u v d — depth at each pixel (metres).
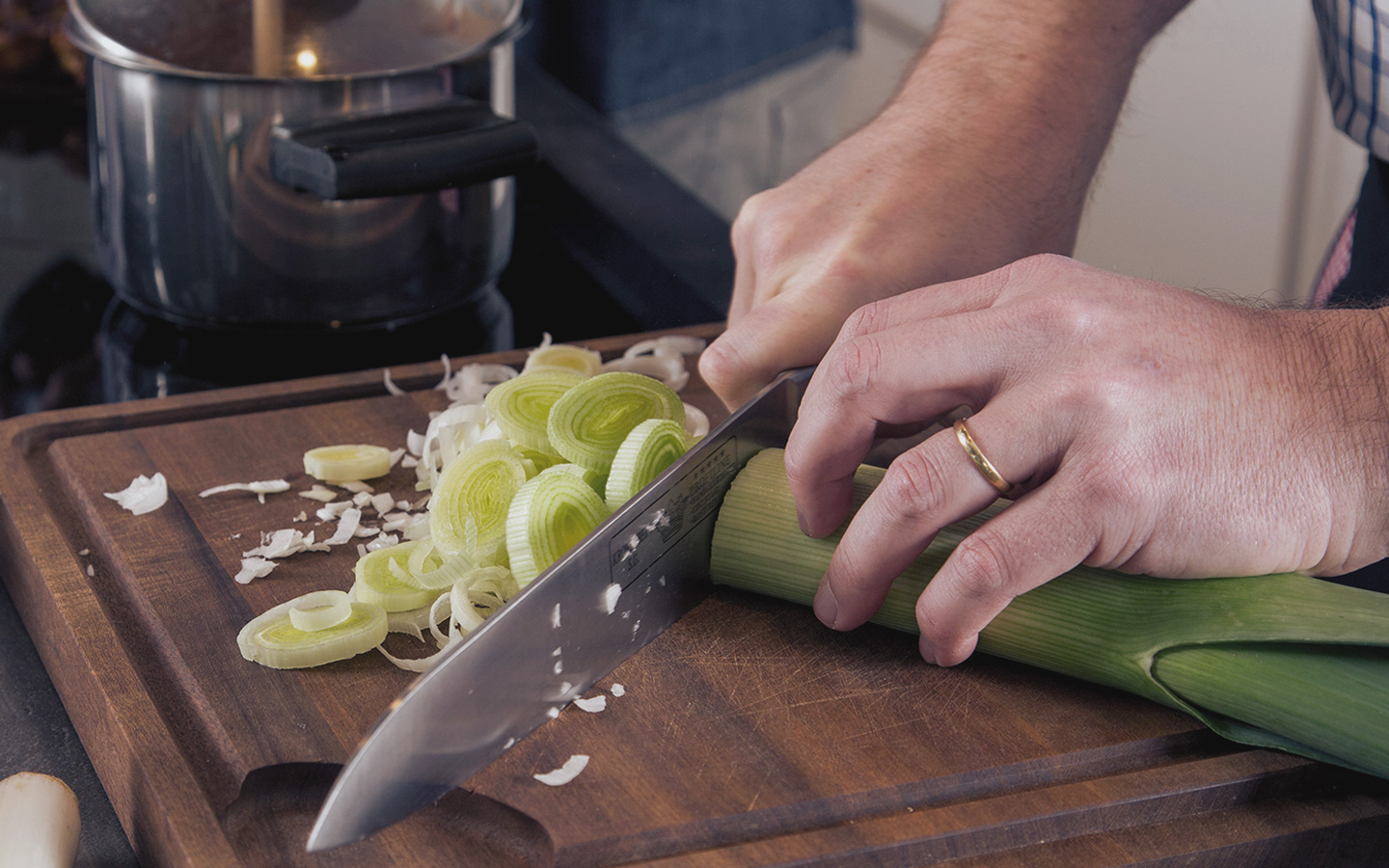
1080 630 0.83
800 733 0.81
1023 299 0.81
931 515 0.80
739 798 0.76
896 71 2.54
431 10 1.33
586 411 1.00
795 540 0.92
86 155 1.94
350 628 0.90
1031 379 0.79
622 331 1.42
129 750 0.80
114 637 0.90
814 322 1.07
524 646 0.79
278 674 0.87
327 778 0.80
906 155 1.14
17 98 2.07
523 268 1.59
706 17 2.39
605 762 0.79
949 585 0.79
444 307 1.40
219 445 1.16
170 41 1.24
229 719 0.83
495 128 1.30
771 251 1.12
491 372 1.30
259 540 1.02
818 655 0.89
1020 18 1.20
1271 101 2.01
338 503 1.07
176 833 0.73
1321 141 1.96
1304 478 0.78
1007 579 0.78
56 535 1.02
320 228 1.30
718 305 1.49
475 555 0.97
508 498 1.00
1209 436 0.77
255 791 0.79
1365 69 1.22
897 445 1.12
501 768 0.78
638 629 0.89
